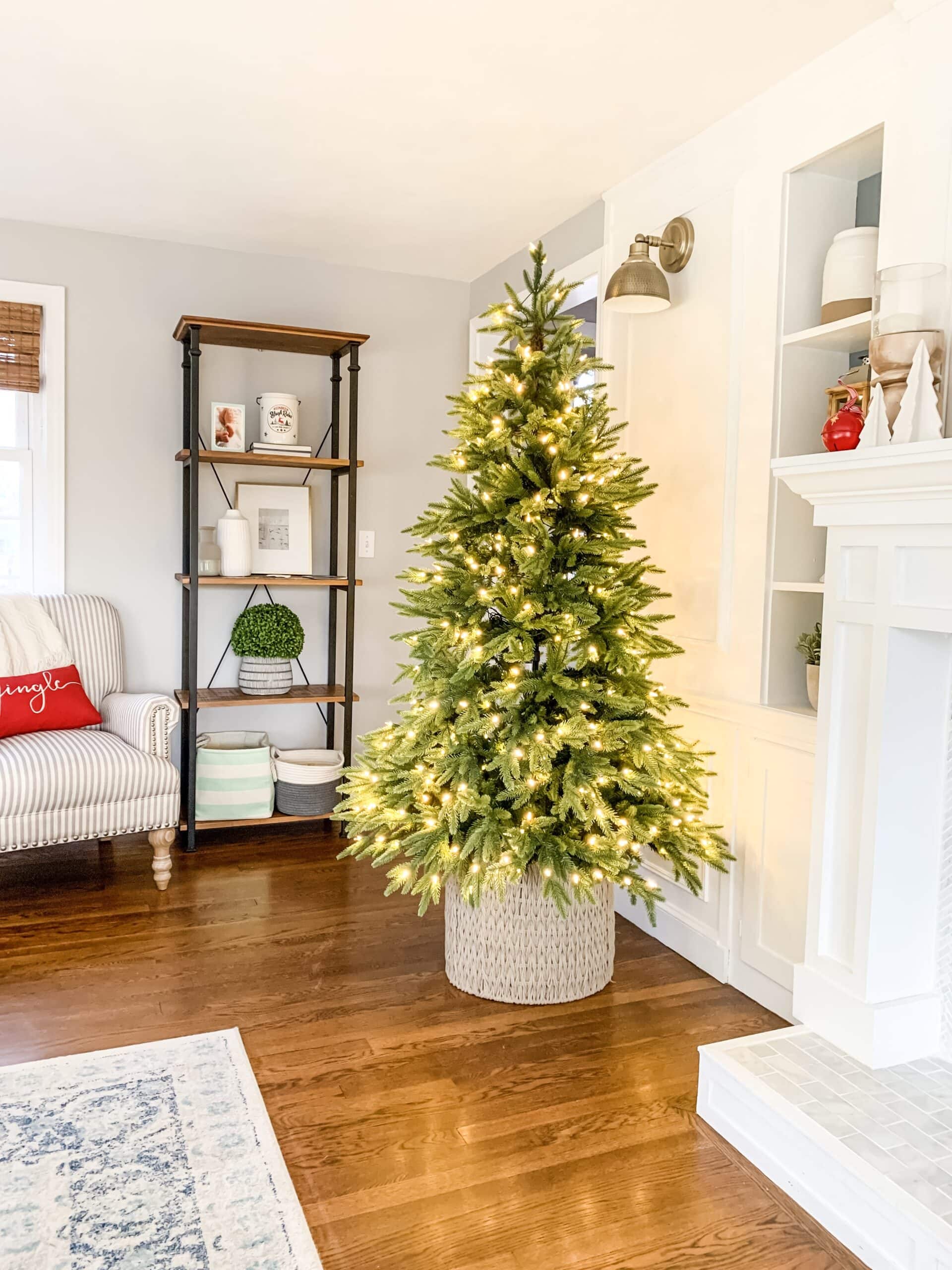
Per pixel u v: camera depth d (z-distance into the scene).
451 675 2.43
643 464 3.06
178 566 3.94
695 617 2.80
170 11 2.14
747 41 2.23
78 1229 1.62
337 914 3.09
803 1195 1.76
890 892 1.98
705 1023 2.42
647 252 2.73
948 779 2.02
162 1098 2.01
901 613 1.89
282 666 3.85
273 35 2.24
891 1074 1.95
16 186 3.24
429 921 3.06
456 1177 1.80
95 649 3.66
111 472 3.81
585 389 2.53
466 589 2.41
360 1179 1.79
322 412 4.12
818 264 2.47
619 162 2.95
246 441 3.98
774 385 2.46
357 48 2.29
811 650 2.40
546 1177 1.81
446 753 2.41
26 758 3.01
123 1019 2.36
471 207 3.36
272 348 3.90
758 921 2.52
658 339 2.97
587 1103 2.06
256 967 2.68
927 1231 1.50
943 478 1.70
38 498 3.79
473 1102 2.05
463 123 2.69
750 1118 1.89
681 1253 1.63
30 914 3.03
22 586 3.79
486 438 2.41
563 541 2.37
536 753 2.23
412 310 4.26
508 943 2.48
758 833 2.52
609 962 2.61
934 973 2.05
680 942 2.85
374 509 4.27
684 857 2.46
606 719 2.43
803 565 2.53
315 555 4.17
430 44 2.26
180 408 3.89
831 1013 2.07
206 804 3.71
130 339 3.80
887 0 2.04
